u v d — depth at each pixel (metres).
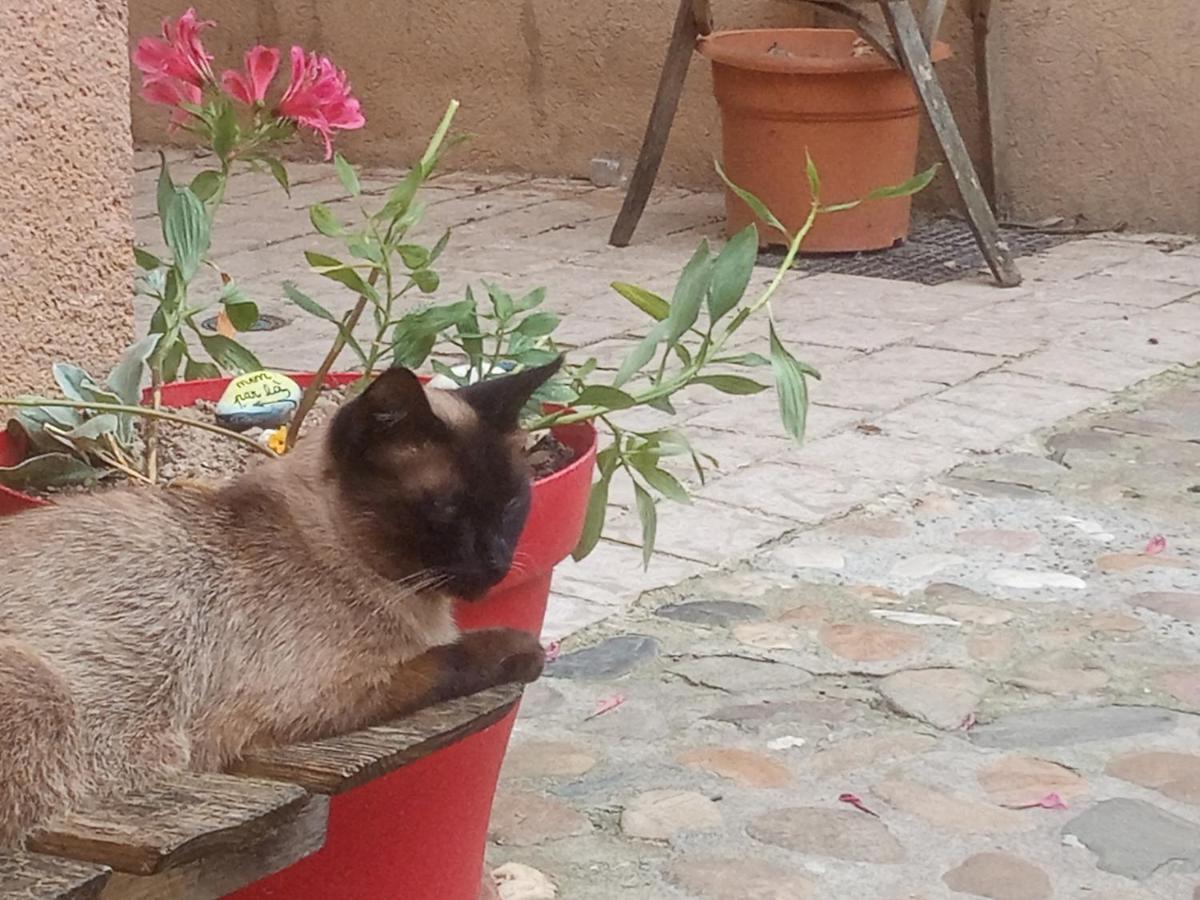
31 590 1.71
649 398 2.01
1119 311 3.99
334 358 2.06
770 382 3.49
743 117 4.52
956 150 4.21
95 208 2.26
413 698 1.78
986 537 2.84
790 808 2.23
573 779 2.28
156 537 1.75
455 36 5.67
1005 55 4.75
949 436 3.19
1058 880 2.11
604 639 2.57
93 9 2.22
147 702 1.70
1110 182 4.73
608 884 2.11
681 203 5.25
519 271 4.46
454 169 5.80
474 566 1.80
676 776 2.29
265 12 5.98
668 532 2.85
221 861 1.66
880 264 4.48
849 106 4.37
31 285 2.22
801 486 3.00
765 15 5.08
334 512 1.79
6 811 1.63
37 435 2.04
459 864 1.94
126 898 1.62
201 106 2.11
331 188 5.55
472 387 1.88
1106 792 2.25
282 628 1.75
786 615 2.63
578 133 5.57
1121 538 2.84
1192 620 2.60
